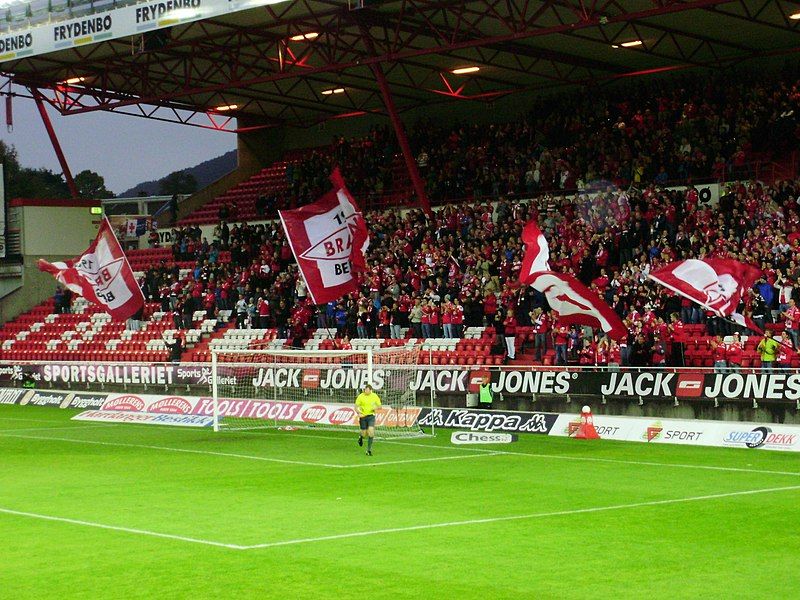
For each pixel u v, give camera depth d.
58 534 16.53
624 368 31.38
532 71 49.69
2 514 18.50
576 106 48.72
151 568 13.93
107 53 47.22
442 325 39.78
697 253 35.88
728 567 13.57
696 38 44.16
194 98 56.22
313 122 61.56
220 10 36.84
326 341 41.84
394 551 14.76
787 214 36.34
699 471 22.77
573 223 41.09
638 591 12.37
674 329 32.81
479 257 41.28
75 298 55.47
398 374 33.59
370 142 55.62
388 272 43.50
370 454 26.67
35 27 41.72
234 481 22.30
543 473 22.81
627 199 40.03
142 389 42.00
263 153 63.88
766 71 46.38
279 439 30.95
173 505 19.20
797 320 31.34
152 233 58.88
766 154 40.50
